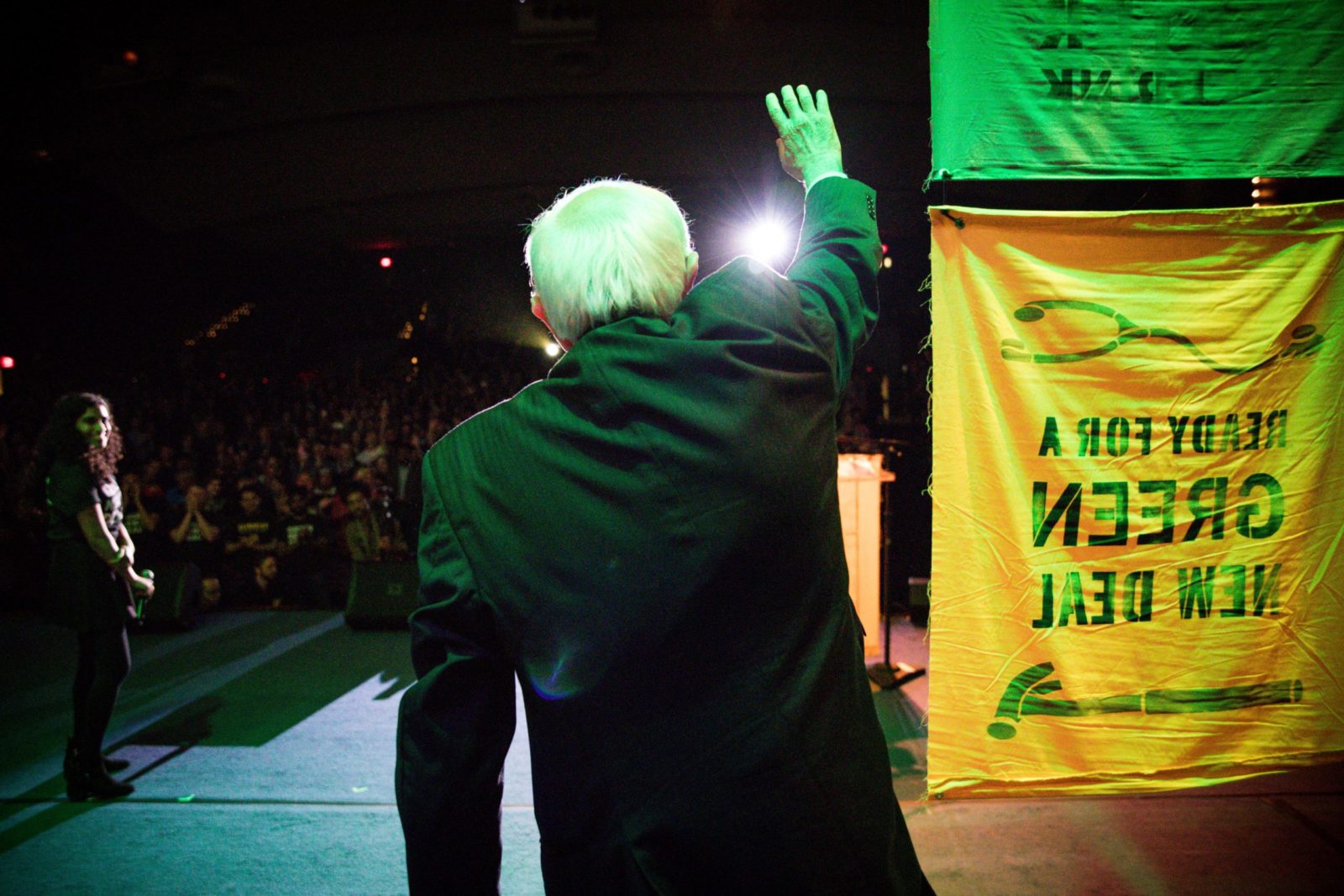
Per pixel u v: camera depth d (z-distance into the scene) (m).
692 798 0.80
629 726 0.81
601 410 0.84
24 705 4.90
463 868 0.89
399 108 11.98
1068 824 3.25
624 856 0.81
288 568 7.25
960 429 1.59
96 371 14.45
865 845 0.83
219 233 16.02
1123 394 1.59
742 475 0.81
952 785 1.61
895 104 11.49
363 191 14.78
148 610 6.37
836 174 1.12
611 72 11.10
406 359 17.47
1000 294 1.58
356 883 2.95
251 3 9.66
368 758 4.01
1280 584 1.61
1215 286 1.58
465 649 0.86
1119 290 1.58
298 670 5.44
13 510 8.55
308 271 18.55
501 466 0.87
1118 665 1.61
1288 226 1.57
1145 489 1.60
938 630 1.61
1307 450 1.60
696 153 13.51
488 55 10.70
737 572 0.81
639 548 0.81
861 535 5.55
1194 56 1.53
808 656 0.84
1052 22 1.52
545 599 0.83
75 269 14.25
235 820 3.41
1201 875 2.87
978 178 1.54
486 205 16.05
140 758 4.04
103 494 3.60
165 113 11.37
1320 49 1.54
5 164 12.00
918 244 15.72
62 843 3.24
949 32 1.53
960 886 2.84
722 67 10.93
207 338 17.36
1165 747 1.61
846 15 9.83
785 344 0.85
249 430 11.60
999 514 1.60
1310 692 1.61
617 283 0.90
